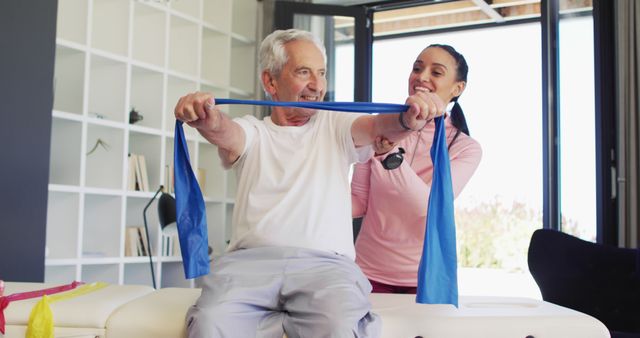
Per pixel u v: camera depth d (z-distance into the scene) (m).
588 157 4.71
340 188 1.72
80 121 4.07
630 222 4.57
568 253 2.88
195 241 1.66
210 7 5.46
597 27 4.71
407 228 2.34
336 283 1.54
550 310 1.83
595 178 4.67
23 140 3.34
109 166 4.38
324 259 1.64
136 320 1.67
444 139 1.68
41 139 3.43
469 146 2.49
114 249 4.34
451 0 5.41
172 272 5.01
